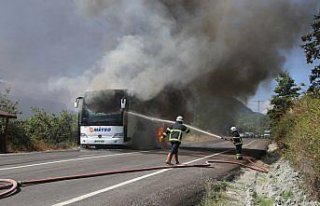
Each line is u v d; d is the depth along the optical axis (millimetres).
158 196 8141
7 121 21016
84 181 9695
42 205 6906
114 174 11172
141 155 18109
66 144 26219
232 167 14852
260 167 16078
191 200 8180
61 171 11266
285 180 11266
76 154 17984
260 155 22844
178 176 11227
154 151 21516
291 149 13242
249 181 11844
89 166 12789
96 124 22078
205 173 12281
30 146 22406
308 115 12102
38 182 9211
